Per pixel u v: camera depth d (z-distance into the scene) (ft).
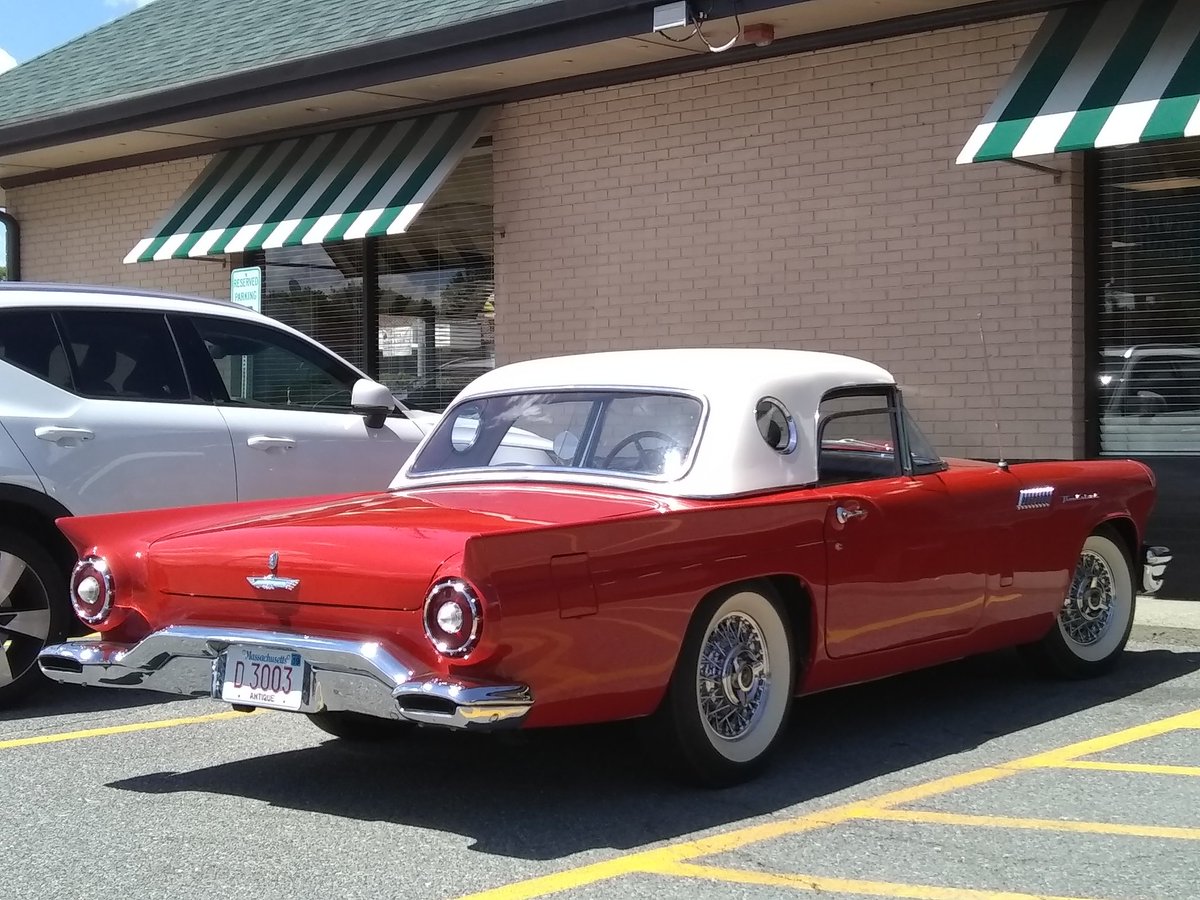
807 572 16.87
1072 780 16.97
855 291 33.37
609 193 37.68
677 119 36.29
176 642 15.72
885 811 15.74
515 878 13.62
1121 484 22.49
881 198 32.94
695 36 33.63
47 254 52.90
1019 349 30.96
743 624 16.67
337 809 16.08
